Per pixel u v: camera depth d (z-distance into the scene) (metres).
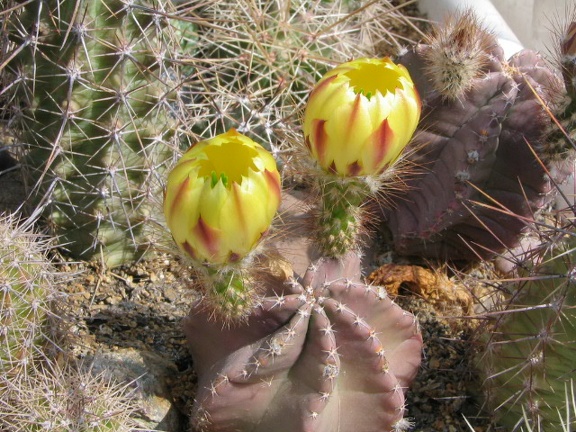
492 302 0.32
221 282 0.22
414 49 0.32
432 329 0.33
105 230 0.32
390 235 0.36
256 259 0.23
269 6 0.41
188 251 0.20
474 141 0.30
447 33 0.31
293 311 0.23
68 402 0.24
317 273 0.24
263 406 0.25
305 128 0.21
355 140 0.20
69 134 0.29
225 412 0.25
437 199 0.32
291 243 0.29
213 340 0.25
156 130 0.31
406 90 0.20
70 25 0.26
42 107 0.29
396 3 0.50
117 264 0.34
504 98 0.29
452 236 0.34
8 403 0.25
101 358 0.29
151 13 0.28
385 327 0.25
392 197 0.34
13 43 0.29
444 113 0.31
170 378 0.30
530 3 0.46
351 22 0.44
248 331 0.24
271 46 0.39
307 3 0.42
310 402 0.24
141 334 0.31
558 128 0.28
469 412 0.31
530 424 0.27
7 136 0.35
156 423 0.28
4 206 0.35
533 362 0.26
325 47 0.41
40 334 0.27
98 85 0.28
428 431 0.30
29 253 0.26
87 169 0.31
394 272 0.34
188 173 0.19
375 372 0.24
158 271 0.34
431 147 0.32
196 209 0.19
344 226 0.24
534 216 0.32
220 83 0.41
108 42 0.28
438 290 0.34
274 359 0.23
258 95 0.40
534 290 0.26
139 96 0.30
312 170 0.22
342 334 0.24
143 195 0.32
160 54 0.29
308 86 0.39
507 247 0.32
